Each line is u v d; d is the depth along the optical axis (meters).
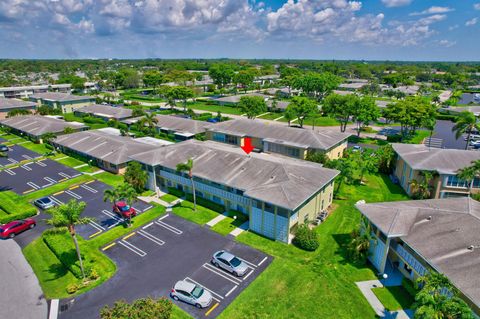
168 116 91.56
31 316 27.31
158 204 47.00
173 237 38.66
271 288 30.08
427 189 46.50
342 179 48.53
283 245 36.78
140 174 49.12
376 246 32.38
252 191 38.34
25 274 32.75
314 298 28.78
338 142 63.66
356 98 86.12
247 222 41.91
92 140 68.31
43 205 45.91
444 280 22.66
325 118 107.50
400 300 28.53
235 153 49.34
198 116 109.12
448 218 31.03
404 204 35.47
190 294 28.11
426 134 88.75
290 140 63.41
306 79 140.25
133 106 126.62
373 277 31.58
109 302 28.67
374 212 34.34
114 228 40.81
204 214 43.91
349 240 37.69
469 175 42.56
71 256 34.44
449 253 26.81
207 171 45.78
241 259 34.31
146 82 177.50
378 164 59.75
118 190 39.91
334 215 43.69
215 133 75.62
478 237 27.55
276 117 112.31
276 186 38.31
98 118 100.75
